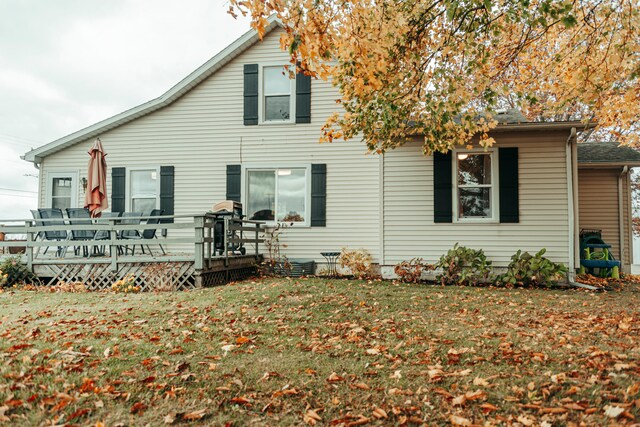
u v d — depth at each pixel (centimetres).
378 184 1185
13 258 980
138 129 1305
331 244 1202
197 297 754
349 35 554
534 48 736
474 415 308
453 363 418
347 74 662
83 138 1318
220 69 1278
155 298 756
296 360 426
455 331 539
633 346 462
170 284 901
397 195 1088
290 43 517
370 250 1184
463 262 1004
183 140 1284
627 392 329
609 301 763
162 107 1295
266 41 1259
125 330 534
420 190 1078
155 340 486
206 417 306
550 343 480
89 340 486
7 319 600
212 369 397
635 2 578
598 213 1412
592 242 1277
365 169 1200
